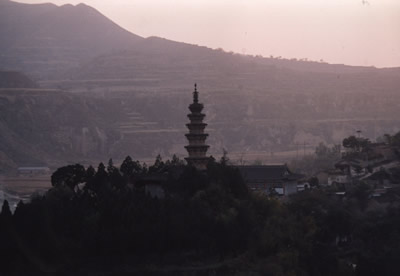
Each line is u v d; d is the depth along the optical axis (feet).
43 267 636.89
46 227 652.07
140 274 639.35
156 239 655.76
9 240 635.66
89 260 643.45
